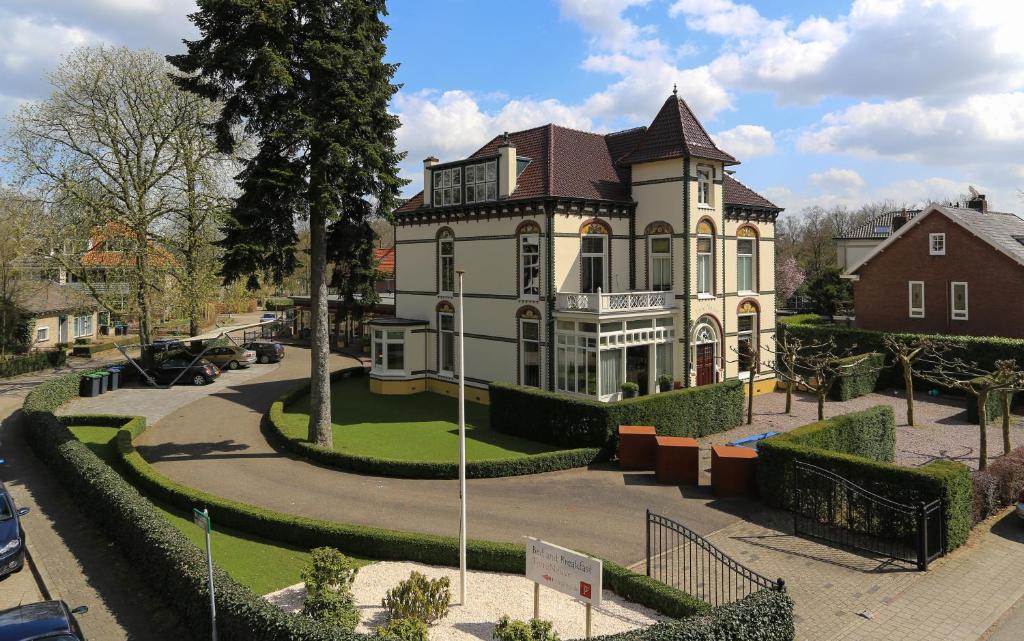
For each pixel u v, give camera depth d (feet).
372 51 67.51
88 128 113.70
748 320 101.60
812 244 256.93
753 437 75.25
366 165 68.08
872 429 64.49
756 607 31.35
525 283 88.48
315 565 35.81
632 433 64.64
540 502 54.95
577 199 85.25
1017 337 103.55
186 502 53.72
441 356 103.09
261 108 66.54
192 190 119.03
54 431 67.67
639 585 37.73
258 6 60.70
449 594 36.27
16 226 116.98
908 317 117.19
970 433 77.92
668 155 86.99
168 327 172.76
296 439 70.85
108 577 43.39
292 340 174.81
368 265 77.97
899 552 45.27
